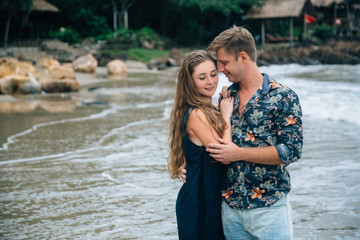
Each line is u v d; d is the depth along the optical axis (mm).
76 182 5250
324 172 5371
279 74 24891
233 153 2182
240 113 2312
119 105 12344
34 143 7535
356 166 5582
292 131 2154
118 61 25609
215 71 2367
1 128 8906
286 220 2268
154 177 5371
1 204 4520
